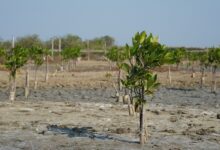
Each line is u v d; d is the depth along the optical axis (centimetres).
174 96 2978
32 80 3819
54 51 6197
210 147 1325
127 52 1270
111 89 3338
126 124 1675
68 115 1869
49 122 1680
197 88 3569
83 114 1908
